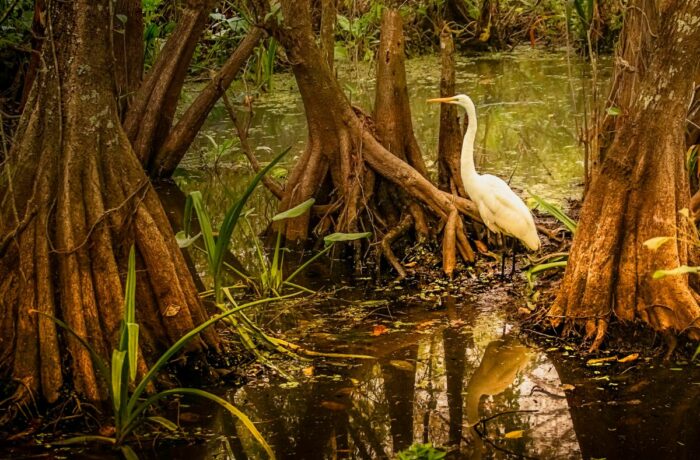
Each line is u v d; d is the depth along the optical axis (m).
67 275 4.55
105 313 4.59
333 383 4.87
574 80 13.38
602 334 5.18
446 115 7.22
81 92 4.69
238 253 7.25
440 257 6.82
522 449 4.12
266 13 6.71
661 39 4.94
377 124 7.35
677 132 5.06
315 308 6.02
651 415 4.42
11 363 4.55
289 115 12.02
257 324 5.68
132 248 4.38
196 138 11.02
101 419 4.39
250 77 13.91
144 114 8.95
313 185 7.25
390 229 7.05
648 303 5.12
